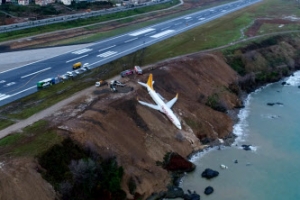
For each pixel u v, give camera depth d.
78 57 112.44
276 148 80.62
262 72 119.62
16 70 99.75
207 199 64.00
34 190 54.84
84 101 80.50
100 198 59.44
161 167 70.38
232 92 104.62
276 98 106.81
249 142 83.00
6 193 52.78
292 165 74.56
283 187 67.88
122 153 68.44
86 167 59.25
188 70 103.38
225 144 81.94
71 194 57.41
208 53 118.19
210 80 104.56
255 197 64.94
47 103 80.25
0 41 122.25
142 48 123.88
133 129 74.75
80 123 69.75
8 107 78.12
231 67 115.88
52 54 114.69
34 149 61.09
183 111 86.12
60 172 59.06
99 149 66.06
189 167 71.50
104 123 71.94
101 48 122.62
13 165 56.69
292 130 88.50
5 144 62.81
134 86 89.38
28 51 116.62
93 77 96.31
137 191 63.31
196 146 79.81
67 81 93.38
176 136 78.50
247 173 71.69
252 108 99.94
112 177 60.88
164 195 64.88
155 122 78.81
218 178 69.81
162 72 98.31
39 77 95.50
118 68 103.44
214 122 88.06
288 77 123.62
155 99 84.56
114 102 79.44
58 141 63.75
